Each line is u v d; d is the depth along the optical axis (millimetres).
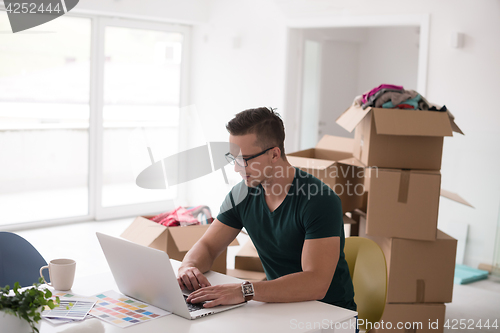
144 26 4887
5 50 4004
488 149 3578
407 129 2342
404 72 5863
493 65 3457
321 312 1309
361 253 1802
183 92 5395
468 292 3328
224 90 5098
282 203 1502
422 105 2566
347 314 1304
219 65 5117
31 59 4164
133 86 4922
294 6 4453
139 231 2273
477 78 3537
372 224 2447
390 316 2475
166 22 5066
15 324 1035
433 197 2400
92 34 4516
